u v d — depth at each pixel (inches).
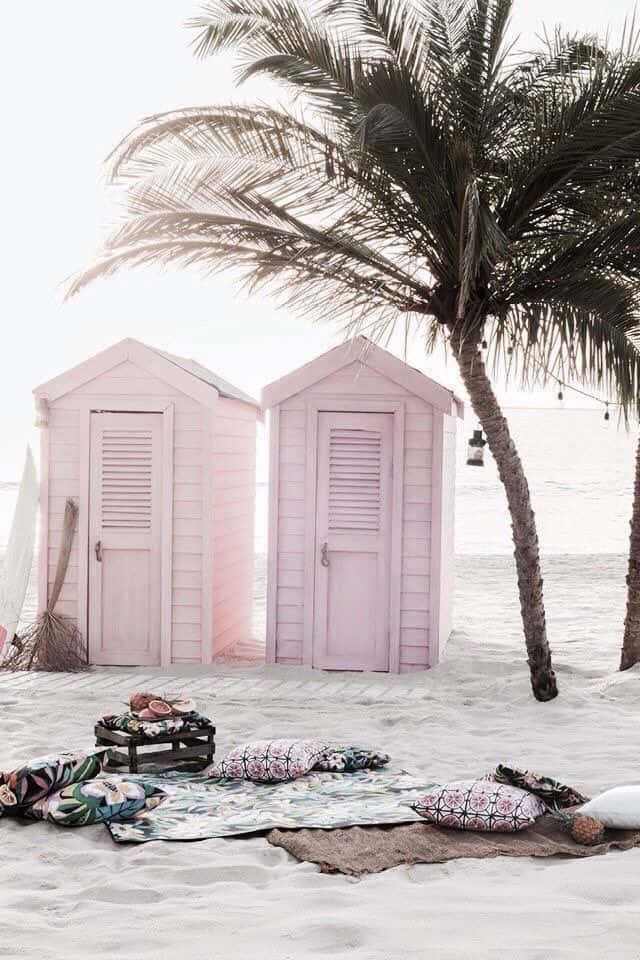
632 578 383.2
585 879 174.6
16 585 403.9
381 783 238.8
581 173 339.0
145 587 413.4
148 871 181.9
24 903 167.8
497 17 329.7
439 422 399.2
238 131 351.9
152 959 143.9
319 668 404.5
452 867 185.3
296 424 405.7
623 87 324.8
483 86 336.8
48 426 414.9
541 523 1621.6
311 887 175.0
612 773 251.0
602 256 339.0
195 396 408.8
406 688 368.8
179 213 368.2
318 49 336.5
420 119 332.8
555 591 700.7
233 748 278.1
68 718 311.4
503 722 315.0
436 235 350.3
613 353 335.0
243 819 210.5
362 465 403.2
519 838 200.5
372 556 403.5
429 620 401.4
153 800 221.1
